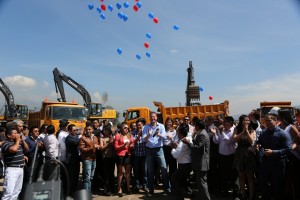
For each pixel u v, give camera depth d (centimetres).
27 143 656
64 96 2116
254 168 613
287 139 516
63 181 315
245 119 620
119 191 734
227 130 687
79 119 1509
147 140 732
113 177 771
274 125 527
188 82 2231
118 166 740
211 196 708
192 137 645
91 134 720
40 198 259
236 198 648
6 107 2512
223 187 697
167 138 791
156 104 1734
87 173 692
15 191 549
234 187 681
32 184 271
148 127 747
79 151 733
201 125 599
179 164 627
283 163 516
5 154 544
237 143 636
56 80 2112
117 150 741
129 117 1719
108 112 2403
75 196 268
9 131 541
